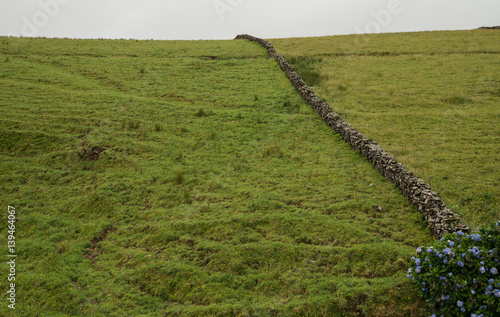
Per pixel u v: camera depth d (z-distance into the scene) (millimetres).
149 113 21094
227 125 19703
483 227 8375
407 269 9094
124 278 9820
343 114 21078
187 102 23219
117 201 13422
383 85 25766
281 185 13703
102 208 13102
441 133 18172
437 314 7785
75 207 13297
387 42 38062
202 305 8852
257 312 8461
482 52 32250
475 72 27000
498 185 13203
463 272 7594
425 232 10375
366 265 9391
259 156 16344
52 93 22938
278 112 21344
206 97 23922
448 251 7770
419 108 21750
